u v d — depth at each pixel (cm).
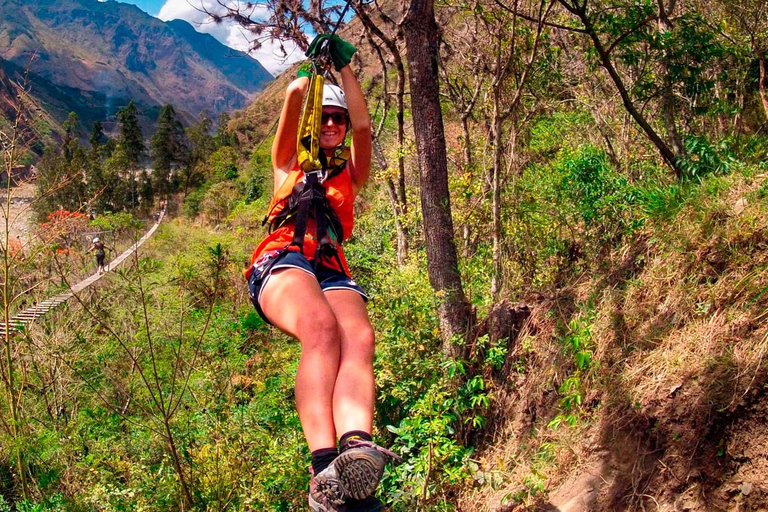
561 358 566
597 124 879
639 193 614
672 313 492
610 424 475
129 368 741
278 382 625
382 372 623
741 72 734
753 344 410
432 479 543
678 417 423
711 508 381
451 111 1353
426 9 675
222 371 658
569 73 894
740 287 453
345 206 298
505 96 902
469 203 837
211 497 574
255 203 2433
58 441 742
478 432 612
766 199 488
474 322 658
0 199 828
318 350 240
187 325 685
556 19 891
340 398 232
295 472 546
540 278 675
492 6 818
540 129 1038
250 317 678
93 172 7775
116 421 702
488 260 779
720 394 402
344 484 212
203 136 10356
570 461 493
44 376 850
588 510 449
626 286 553
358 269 1059
